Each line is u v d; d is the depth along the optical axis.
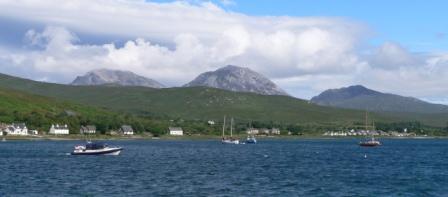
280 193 88.12
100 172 120.31
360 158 182.62
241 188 93.44
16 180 103.69
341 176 114.69
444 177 113.62
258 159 173.25
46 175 113.12
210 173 119.62
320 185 98.56
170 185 96.62
